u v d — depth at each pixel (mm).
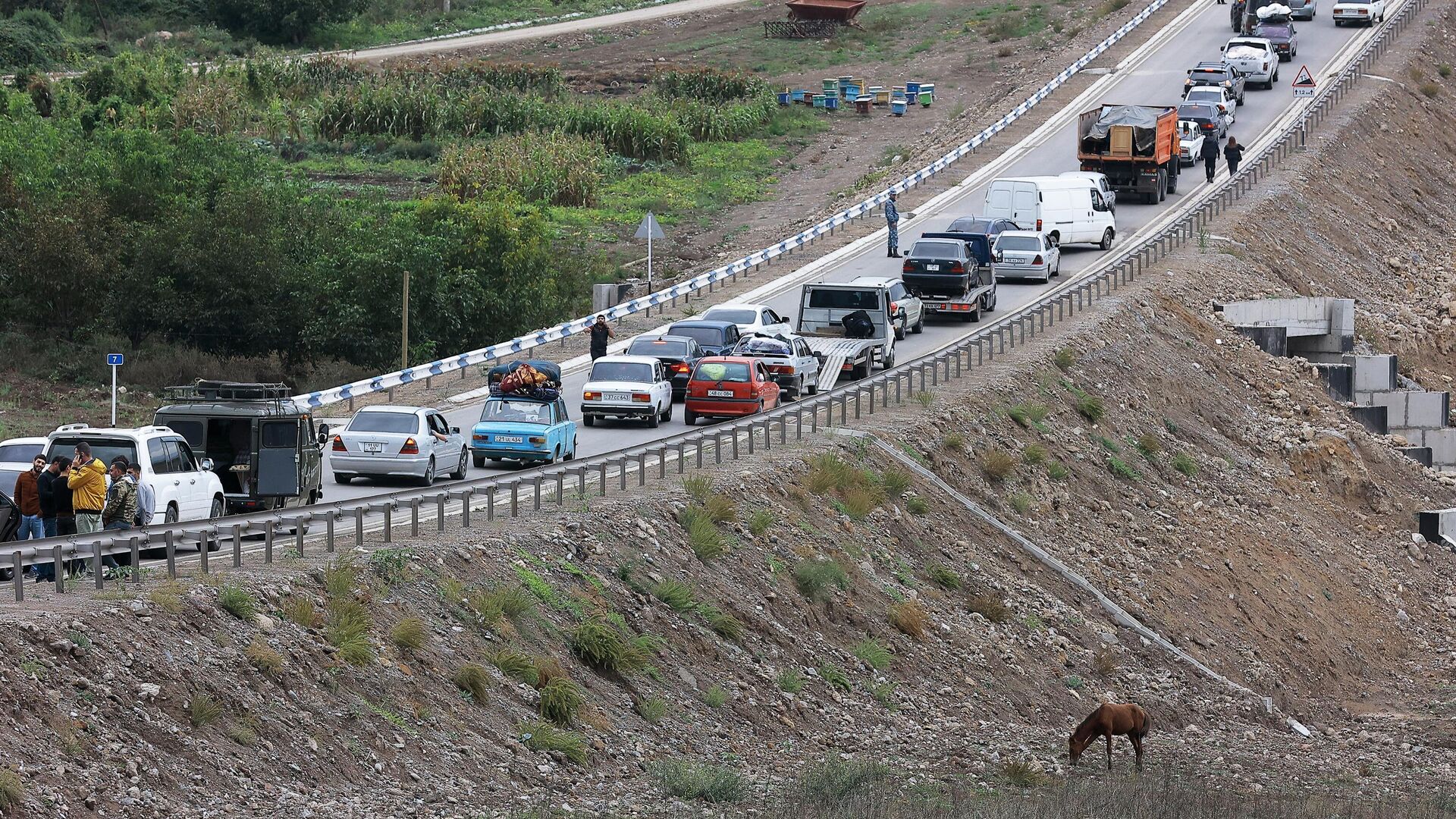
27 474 55281
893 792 50688
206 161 157125
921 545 81562
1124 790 52531
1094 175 159375
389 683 48156
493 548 59469
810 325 115500
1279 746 73000
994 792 52688
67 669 40250
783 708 60688
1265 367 137750
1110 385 117188
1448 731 80375
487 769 46812
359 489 81750
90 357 128500
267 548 52750
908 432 91750
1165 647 85250
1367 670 98000
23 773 36125
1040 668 76125
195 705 41594
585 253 173125
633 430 99438
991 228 144750
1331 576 107812
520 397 89125
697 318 116000
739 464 80375
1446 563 119438
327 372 133500
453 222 146875
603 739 51938
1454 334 165625
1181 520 103812
